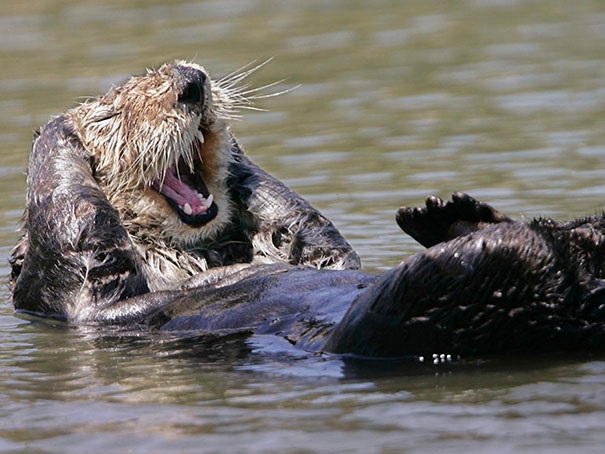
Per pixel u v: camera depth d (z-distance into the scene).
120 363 13.75
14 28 48.75
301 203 17.83
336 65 39.25
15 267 18.34
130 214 17.64
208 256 17.73
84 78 37.75
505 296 11.67
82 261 16.55
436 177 24.91
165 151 16.95
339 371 12.43
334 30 45.12
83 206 16.72
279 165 27.09
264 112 33.62
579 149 26.56
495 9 48.41
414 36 43.69
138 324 15.72
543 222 12.27
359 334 12.36
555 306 11.72
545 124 29.62
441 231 14.61
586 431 10.02
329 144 29.06
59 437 10.88
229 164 17.97
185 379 12.72
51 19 50.19
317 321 13.83
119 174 17.50
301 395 11.73
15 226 22.81
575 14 46.44
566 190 22.81
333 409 11.17
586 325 11.80
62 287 16.75
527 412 10.64
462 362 12.03
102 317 16.03
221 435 10.59
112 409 11.67
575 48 39.91
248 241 17.97
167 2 52.84
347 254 17.38
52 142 17.72
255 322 14.49
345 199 23.59
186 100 16.73
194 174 17.69
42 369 13.71
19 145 30.23
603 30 42.84
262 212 17.80
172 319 15.36
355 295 14.03
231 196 18.08
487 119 30.72
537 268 11.62
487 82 35.56
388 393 11.55
